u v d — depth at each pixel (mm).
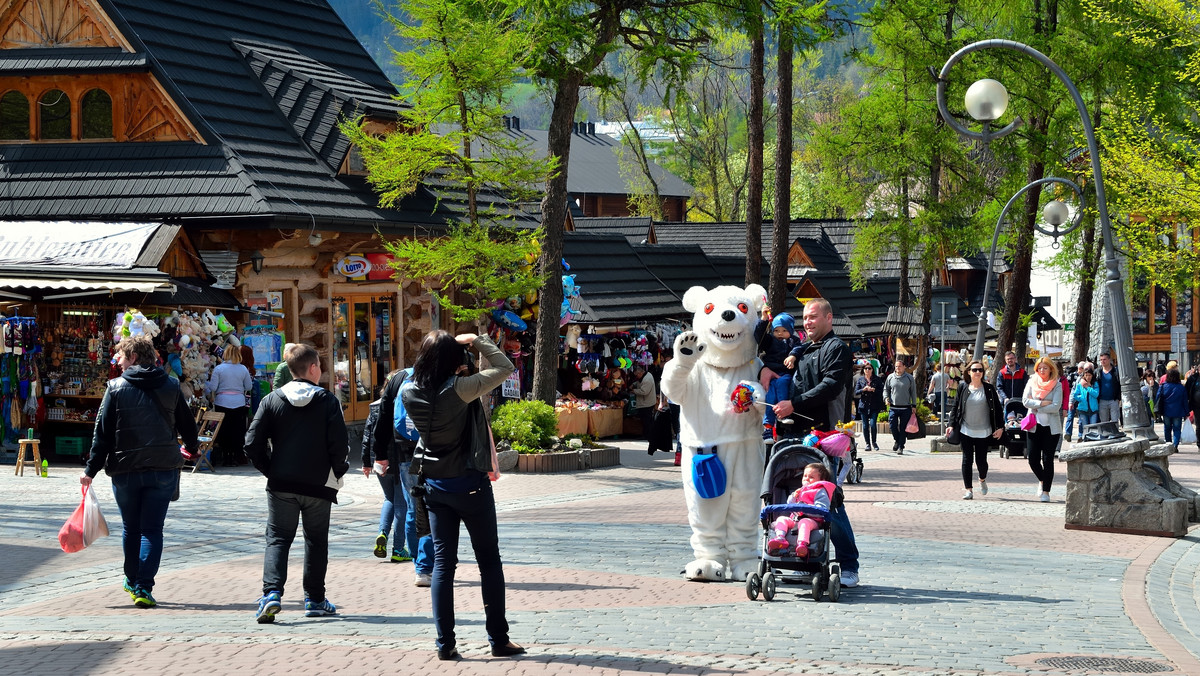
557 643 8227
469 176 22766
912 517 16078
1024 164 33719
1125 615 9883
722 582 11031
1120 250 31234
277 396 9086
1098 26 31094
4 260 21750
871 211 36812
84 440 21406
